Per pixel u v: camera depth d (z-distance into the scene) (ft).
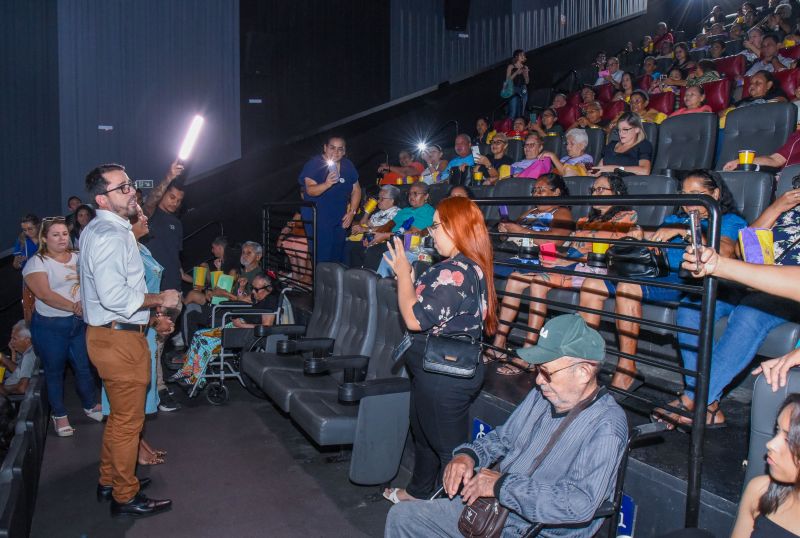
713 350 9.36
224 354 17.60
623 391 8.61
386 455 11.24
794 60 25.45
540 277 12.36
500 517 6.89
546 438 7.09
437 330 8.89
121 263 10.25
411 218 18.03
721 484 7.41
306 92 31.32
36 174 27.84
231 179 29.96
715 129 17.63
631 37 42.11
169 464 13.29
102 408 15.47
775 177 13.69
